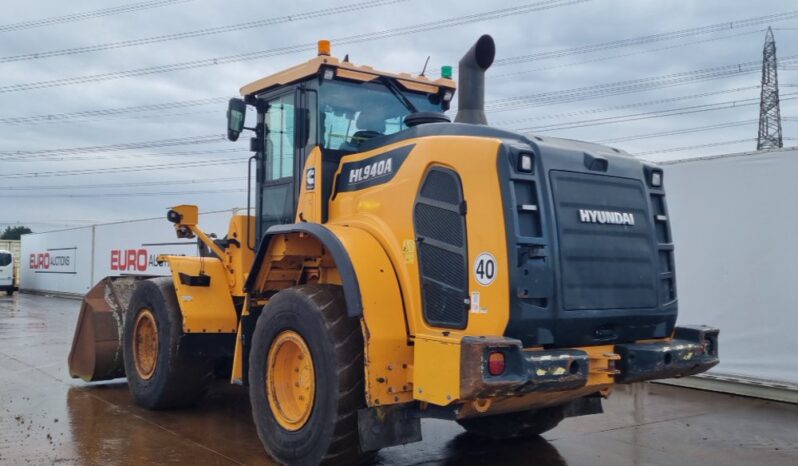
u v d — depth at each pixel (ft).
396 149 17.16
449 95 21.76
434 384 14.57
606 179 16.06
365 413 15.65
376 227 16.97
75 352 28.07
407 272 16.08
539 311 14.38
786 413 24.32
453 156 15.51
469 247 14.90
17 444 19.04
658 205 17.31
